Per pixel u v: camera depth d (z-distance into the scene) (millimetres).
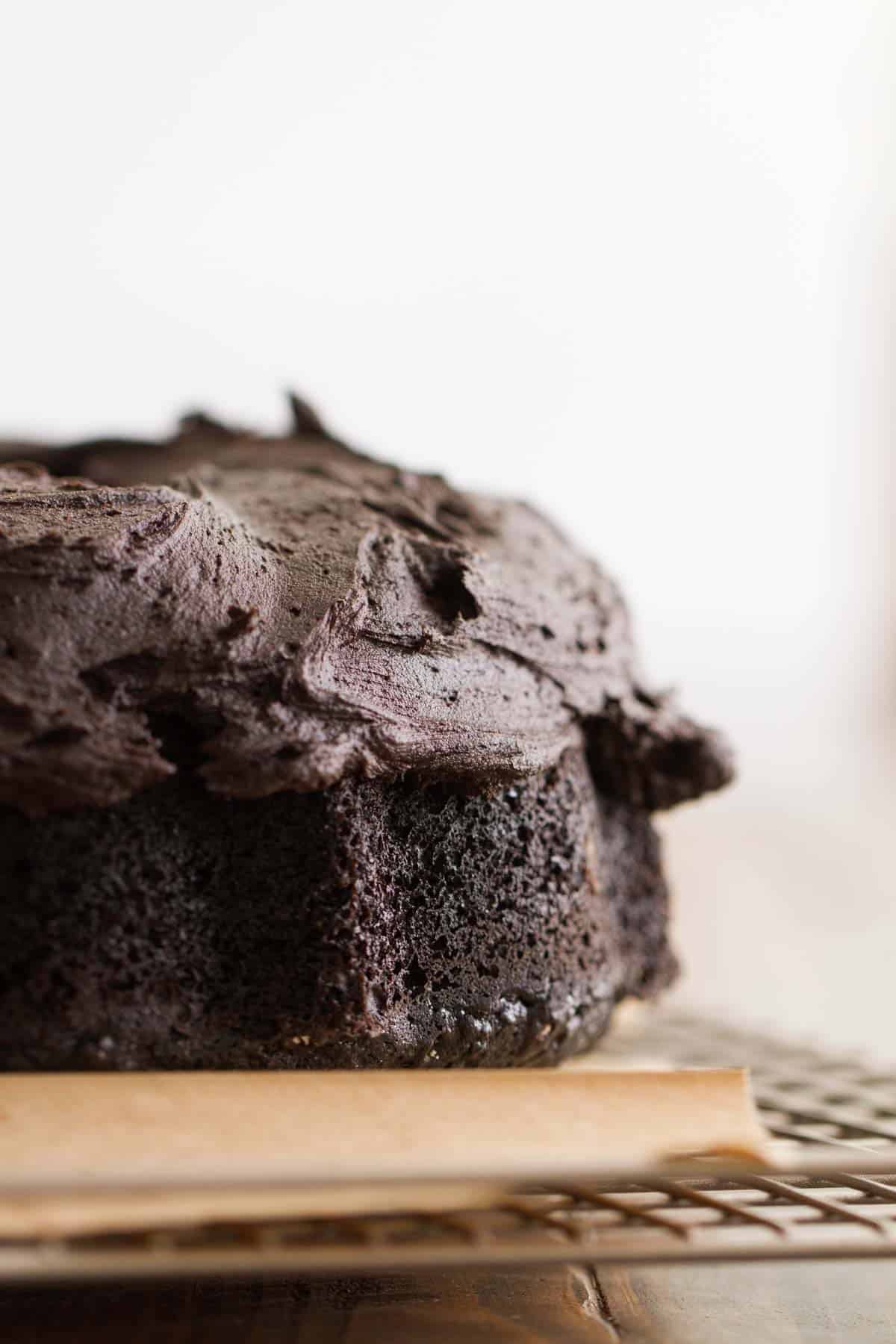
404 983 396
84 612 377
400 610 404
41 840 377
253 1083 369
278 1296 363
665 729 451
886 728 1029
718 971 688
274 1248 337
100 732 373
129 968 380
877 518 1000
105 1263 322
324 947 385
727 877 849
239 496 436
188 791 384
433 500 452
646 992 477
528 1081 375
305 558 404
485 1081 373
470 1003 404
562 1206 359
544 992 414
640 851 478
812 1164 347
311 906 385
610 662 445
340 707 384
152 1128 361
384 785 395
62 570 377
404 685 395
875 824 946
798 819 953
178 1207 340
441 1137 365
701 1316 364
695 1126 371
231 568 391
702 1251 332
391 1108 368
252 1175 332
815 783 992
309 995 385
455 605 413
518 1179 335
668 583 936
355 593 395
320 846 385
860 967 697
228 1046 384
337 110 818
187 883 385
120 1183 326
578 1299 367
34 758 370
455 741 396
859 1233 354
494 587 417
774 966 697
